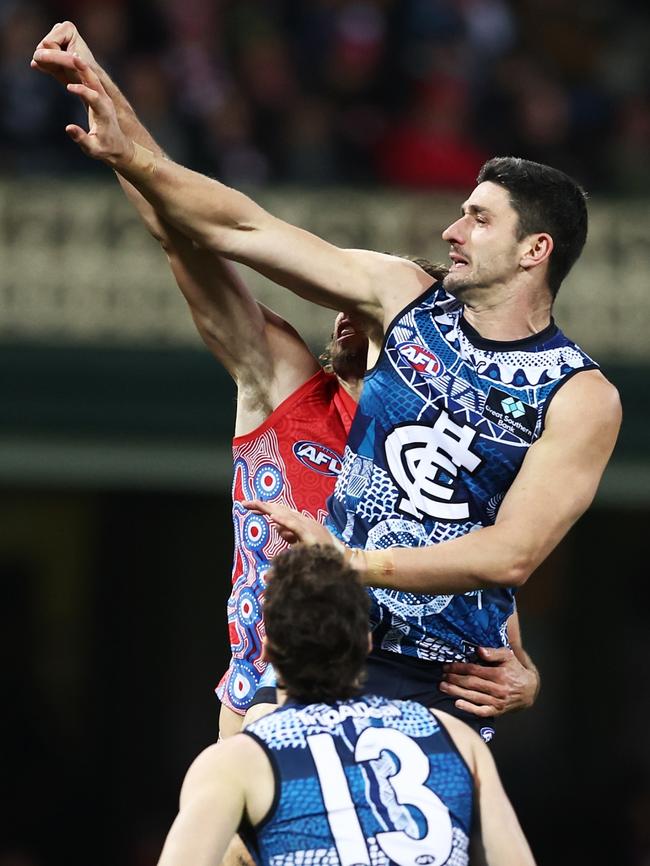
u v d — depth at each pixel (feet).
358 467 38.93
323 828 32.01
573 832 137.80
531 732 142.31
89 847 135.33
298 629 33.06
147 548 142.31
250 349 41.88
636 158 119.85
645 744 142.10
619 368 108.58
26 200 108.58
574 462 37.68
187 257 40.73
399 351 38.81
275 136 116.16
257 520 41.73
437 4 122.72
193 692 141.90
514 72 122.21
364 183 115.75
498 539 36.81
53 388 107.24
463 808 33.09
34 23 113.50
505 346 38.63
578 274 110.52
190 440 108.37
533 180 38.55
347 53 119.14
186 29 117.91
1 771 136.87
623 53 127.75
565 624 143.23
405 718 33.73
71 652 141.28
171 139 113.09
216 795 31.86
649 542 142.92
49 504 141.79
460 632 39.06
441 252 110.83
